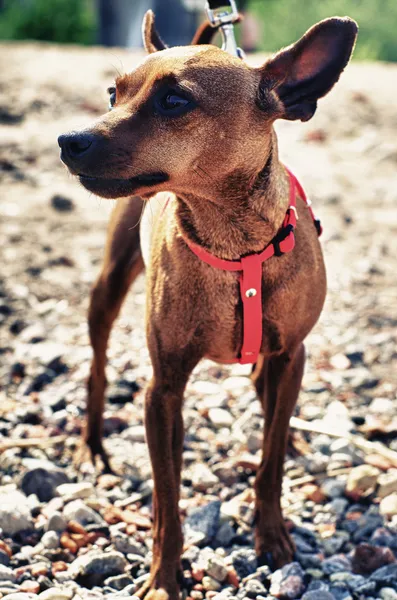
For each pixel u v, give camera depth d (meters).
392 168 1.92
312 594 0.78
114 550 0.84
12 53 2.65
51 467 0.95
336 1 7.61
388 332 1.27
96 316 0.98
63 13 3.71
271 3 7.70
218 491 0.95
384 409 1.09
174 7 3.54
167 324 0.78
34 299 1.33
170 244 0.77
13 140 1.91
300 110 0.78
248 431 1.04
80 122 2.06
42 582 0.79
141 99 0.72
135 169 0.71
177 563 0.80
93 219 1.60
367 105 2.31
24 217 1.58
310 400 1.11
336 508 0.92
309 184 1.79
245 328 0.78
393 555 0.84
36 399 1.10
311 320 0.81
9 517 0.86
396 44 7.62
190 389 1.14
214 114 0.72
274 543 0.85
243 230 0.75
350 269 1.45
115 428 1.05
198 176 0.73
